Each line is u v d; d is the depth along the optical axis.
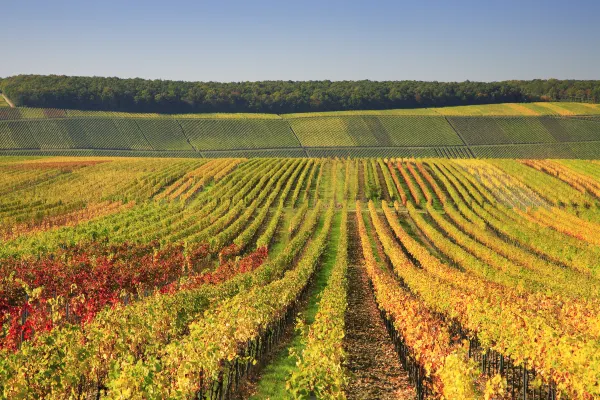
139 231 51.00
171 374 16.17
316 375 16.42
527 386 20.94
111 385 13.53
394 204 80.62
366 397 19.22
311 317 31.53
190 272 42.06
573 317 25.50
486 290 30.73
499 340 21.59
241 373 20.33
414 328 20.44
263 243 51.53
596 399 16.14
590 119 160.50
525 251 54.19
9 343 19.75
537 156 136.25
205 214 65.12
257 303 22.97
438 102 197.88
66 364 15.62
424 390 18.55
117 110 176.00
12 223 53.97
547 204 79.56
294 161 114.25
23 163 99.50
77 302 26.52
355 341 26.55
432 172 103.94
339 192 90.19
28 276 31.00
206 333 17.75
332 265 48.56
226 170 97.88
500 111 170.62
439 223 67.56
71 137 139.25
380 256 53.19
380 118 163.00
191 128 152.50
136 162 104.56
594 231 59.09
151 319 21.09
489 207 74.44
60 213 62.78
